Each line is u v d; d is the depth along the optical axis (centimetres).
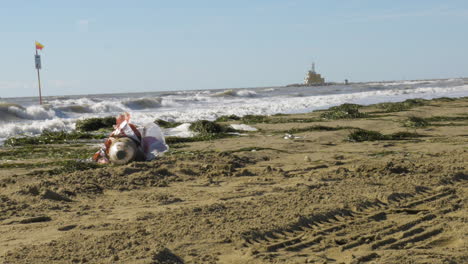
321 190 737
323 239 530
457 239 528
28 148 1344
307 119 2073
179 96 5091
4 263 443
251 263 455
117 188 785
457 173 847
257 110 3014
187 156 1066
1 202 677
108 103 3312
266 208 633
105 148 1042
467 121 1855
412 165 930
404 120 1867
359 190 736
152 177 855
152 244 496
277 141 1380
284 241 518
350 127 1673
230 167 954
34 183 784
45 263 445
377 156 1102
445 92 4872
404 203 677
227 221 577
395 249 500
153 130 1052
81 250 478
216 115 2672
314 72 15975
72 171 941
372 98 4156
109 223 582
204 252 482
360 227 571
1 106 2534
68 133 1667
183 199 716
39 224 585
